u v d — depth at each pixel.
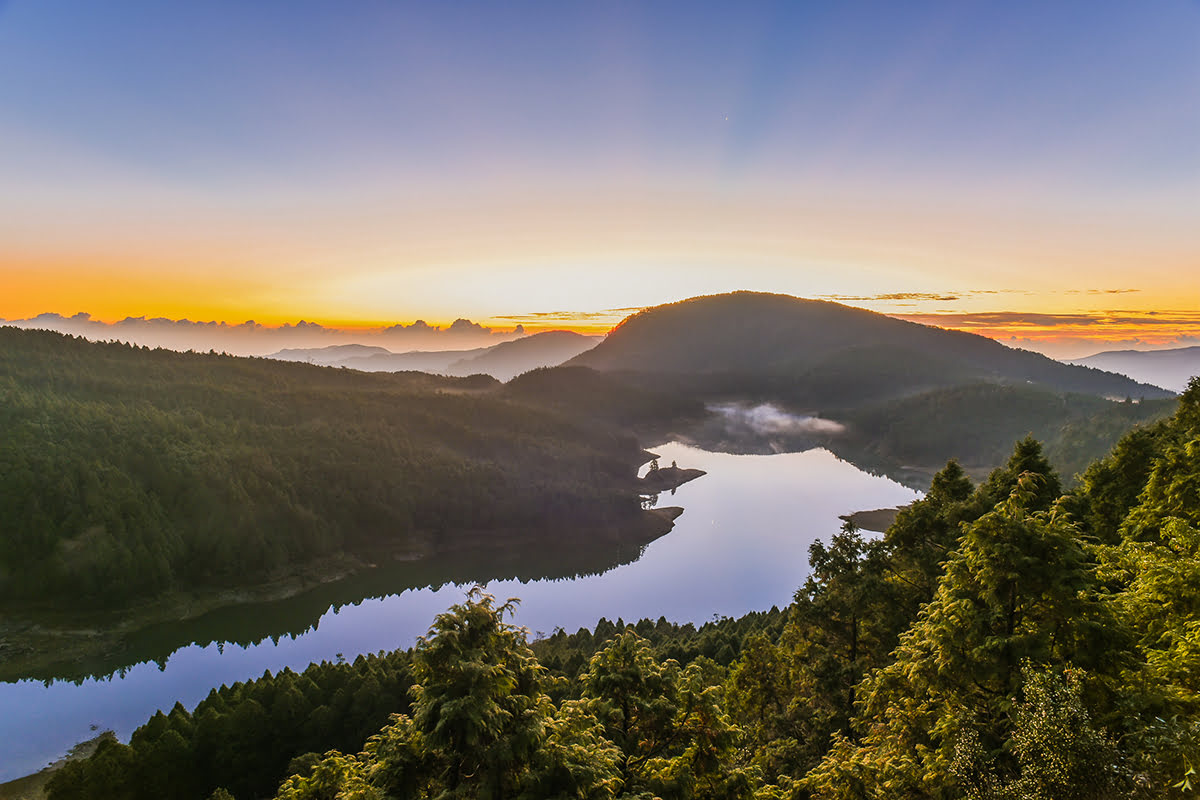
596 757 15.80
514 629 15.95
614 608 125.94
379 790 14.64
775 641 68.69
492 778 14.18
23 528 116.44
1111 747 12.68
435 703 14.04
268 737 56.03
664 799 18.14
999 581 17.67
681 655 73.44
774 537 169.62
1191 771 11.45
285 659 103.12
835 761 21.36
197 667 99.31
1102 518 38.59
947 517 37.66
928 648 19.88
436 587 143.50
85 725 80.06
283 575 138.38
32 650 101.31
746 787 20.08
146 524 126.75
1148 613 18.81
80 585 113.12
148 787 49.84
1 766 70.06
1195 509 27.55
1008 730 16.03
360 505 163.88
